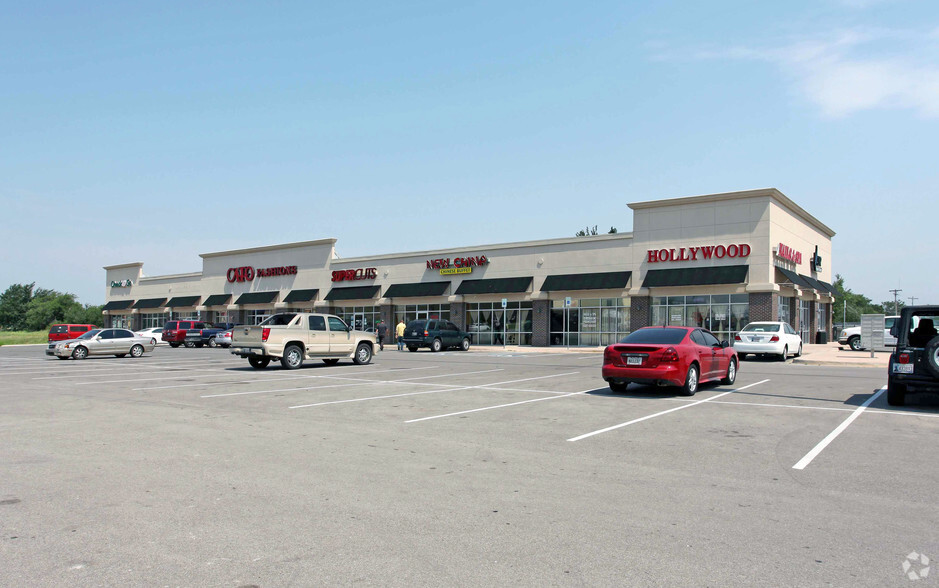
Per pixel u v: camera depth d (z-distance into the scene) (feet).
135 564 15.03
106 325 238.27
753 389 51.65
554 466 25.03
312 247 175.22
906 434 31.78
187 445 28.96
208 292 201.26
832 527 17.83
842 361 83.10
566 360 93.45
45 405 42.63
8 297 432.25
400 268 156.35
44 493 20.95
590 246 127.95
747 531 17.46
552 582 14.05
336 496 20.71
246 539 16.70
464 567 14.88
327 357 77.20
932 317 43.86
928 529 17.71
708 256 114.42
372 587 13.79
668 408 40.73
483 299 143.02
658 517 18.65
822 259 144.97
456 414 38.50
